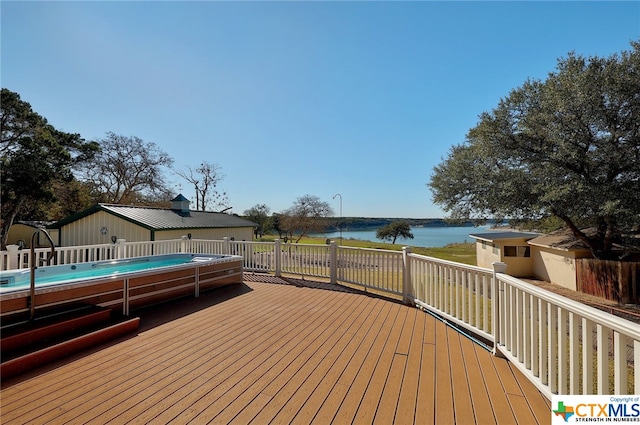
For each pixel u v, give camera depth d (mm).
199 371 2732
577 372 2014
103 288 4129
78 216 12141
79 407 2152
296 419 2047
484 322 3357
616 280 10062
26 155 15328
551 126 10250
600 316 1742
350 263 6441
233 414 2096
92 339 3270
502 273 3125
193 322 4125
